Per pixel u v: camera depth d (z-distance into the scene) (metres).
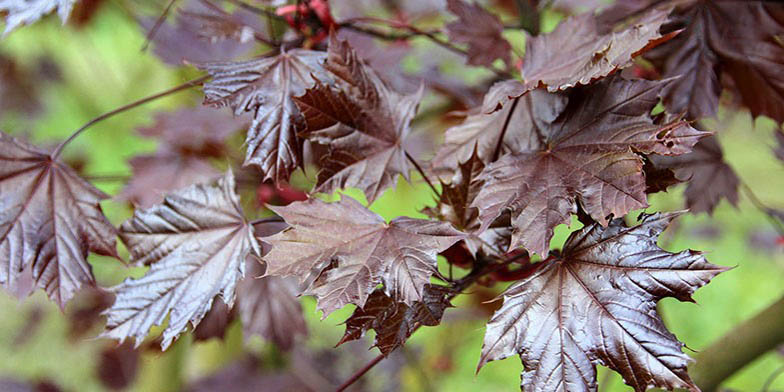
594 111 0.80
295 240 0.79
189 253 0.84
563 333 0.77
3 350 2.12
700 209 0.96
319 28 0.92
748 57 0.89
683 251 0.76
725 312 2.07
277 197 1.00
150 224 0.84
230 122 1.08
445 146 0.86
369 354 1.72
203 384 1.40
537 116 0.84
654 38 0.76
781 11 0.88
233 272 0.82
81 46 1.78
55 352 2.12
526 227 0.77
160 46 1.08
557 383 0.76
